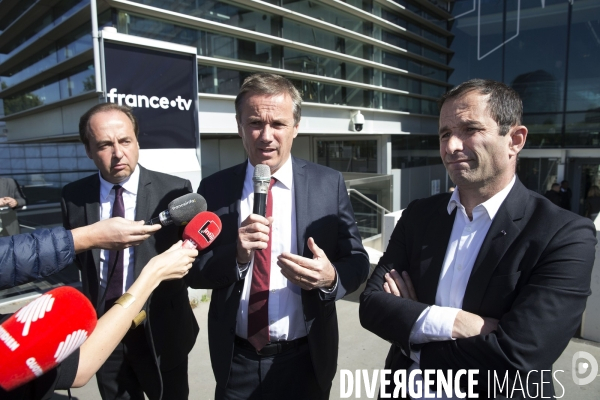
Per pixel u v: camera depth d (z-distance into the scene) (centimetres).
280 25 882
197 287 192
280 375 189
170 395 227
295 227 194
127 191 222
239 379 190
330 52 1012
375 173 1334
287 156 198
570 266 127
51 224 754
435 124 1611
